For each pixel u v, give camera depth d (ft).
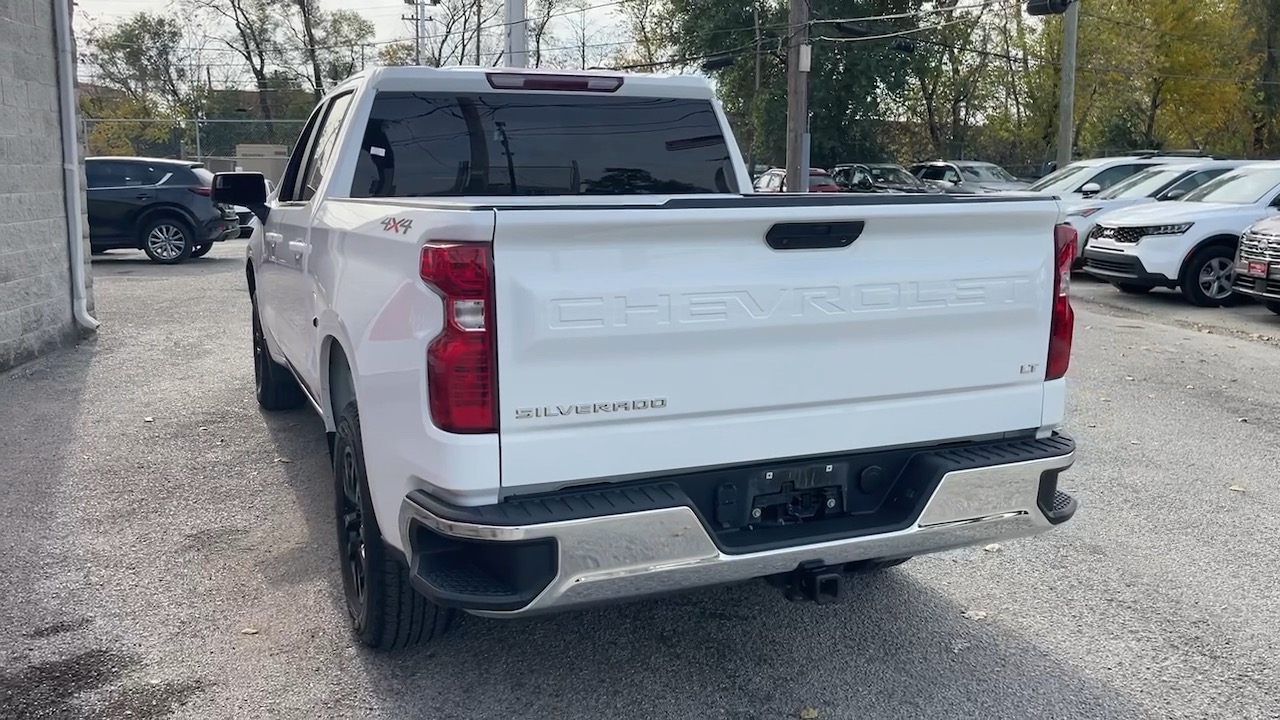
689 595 14.47
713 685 12.05
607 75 16.53
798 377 10.61
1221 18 149.18
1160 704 11.74
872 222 10.57
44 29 29.94
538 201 12.71
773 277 10.31
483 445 9.51
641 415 9.99
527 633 13.29
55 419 23.43
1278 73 155.12
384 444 10.65
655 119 17.03
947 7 129.90
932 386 11.28
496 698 11.71
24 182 28.86
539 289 9.47
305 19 174.70
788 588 11.06
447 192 15.96
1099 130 144.66
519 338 9.46
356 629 12.85
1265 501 18.70
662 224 9.75
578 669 12.39
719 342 10.19
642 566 9.86
